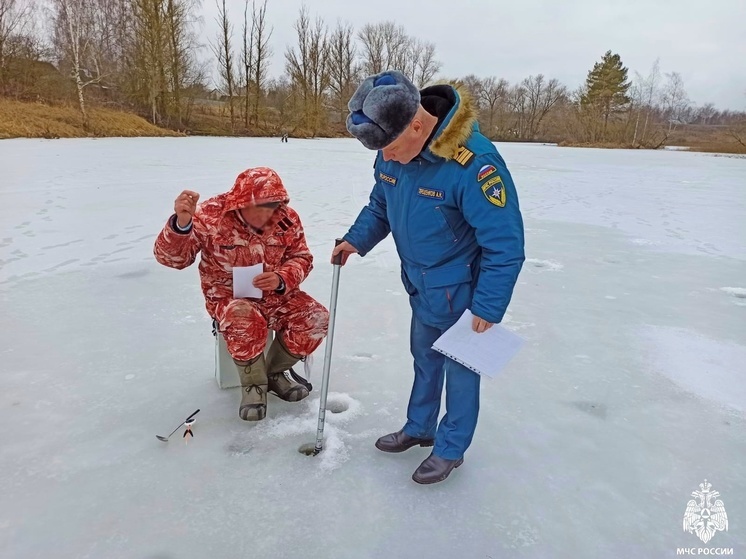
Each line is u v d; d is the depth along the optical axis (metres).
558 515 1.84
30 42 34.28
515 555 1.66
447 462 1.96
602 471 2.10
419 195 1.75
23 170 11.59
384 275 4.71
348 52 62.16
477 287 1.74
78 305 3.72
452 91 1.71
